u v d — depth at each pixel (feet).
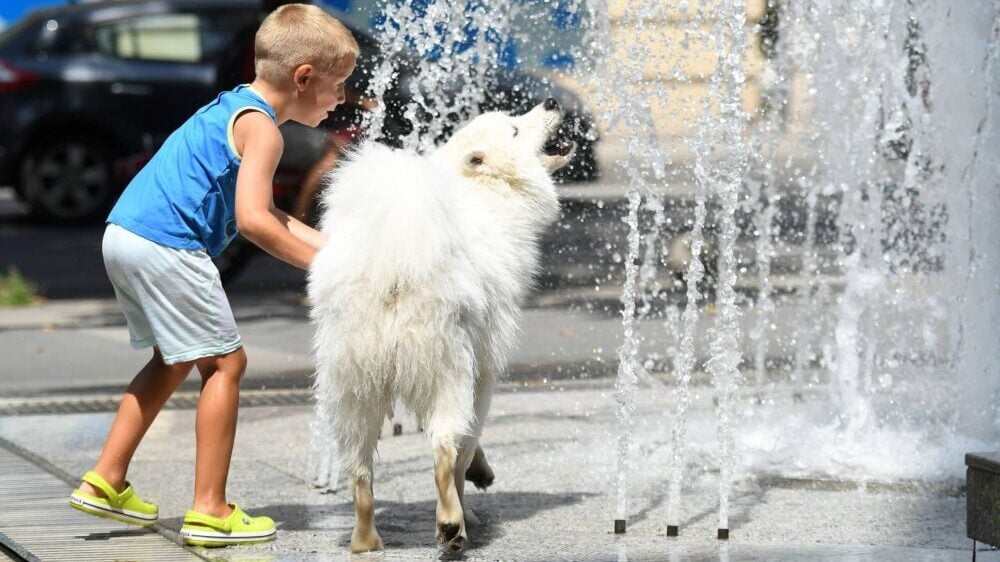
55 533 22.21
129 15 84.43
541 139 23.24
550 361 41.78
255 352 44.55
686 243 61.21
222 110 21.94
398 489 26.45
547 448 29.99
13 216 91.66
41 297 60.34
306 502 25.30
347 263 19.83
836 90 35.01
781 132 41.68
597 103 34.01
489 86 37.68
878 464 27.84
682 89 31.86
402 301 19.74
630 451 29.48
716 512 24.30
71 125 85.51
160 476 27.30
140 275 21.40
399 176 19.67
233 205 21.98
